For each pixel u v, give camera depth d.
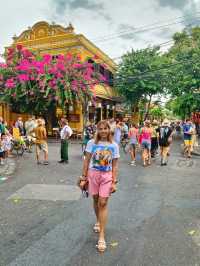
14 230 4.45
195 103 23.70
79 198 6.16
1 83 19.95
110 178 3.94
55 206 5.61
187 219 4.98
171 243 4.03
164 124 10.96
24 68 19.19
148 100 31.72
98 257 3.63
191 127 13.23
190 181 8.05
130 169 9.95
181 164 11.20
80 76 19.70
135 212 5.33
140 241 4.09
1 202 5.87
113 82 28.58
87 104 21.53
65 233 4.33
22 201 5.93
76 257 3.62
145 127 10.80
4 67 19.94
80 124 23.36
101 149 3.93
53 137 22.98
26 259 3.57
